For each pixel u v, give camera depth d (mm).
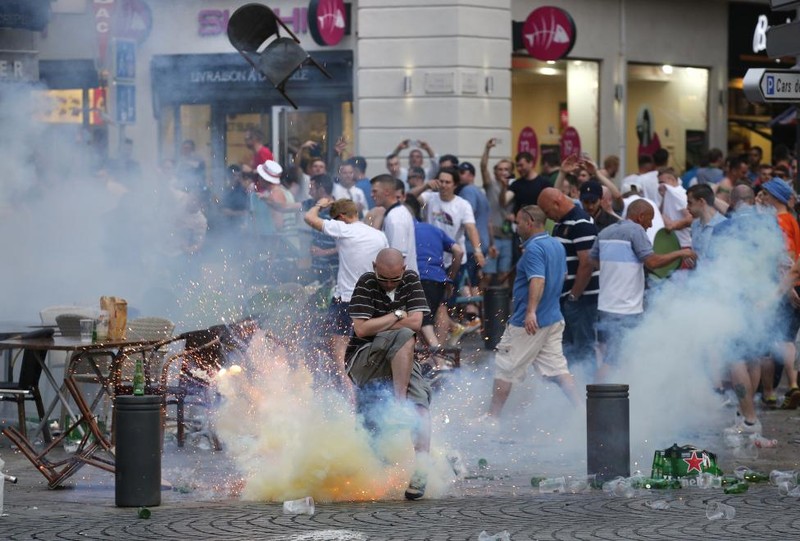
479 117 37750
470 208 29109
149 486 15039
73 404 19844
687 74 44500
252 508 14938
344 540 13023
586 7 41094
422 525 13867
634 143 42781
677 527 13672
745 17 46031
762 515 14328
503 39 38125
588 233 22625
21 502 15312
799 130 20109
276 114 38531
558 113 40312
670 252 23016
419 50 37438
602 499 15438
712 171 35812
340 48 38125
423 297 16172
